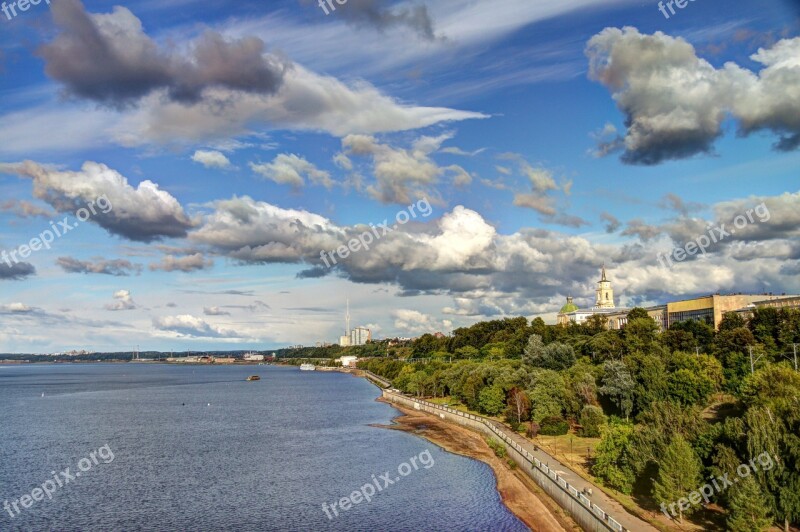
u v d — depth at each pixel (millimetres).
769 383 112562
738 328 181375
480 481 121875
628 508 88750
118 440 177750
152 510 104750
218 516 101125
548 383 162125
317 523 97000
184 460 146375
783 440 79625
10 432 195625
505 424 169000
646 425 105688
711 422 127562
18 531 94625
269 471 133375
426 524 95625
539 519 95312
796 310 183750
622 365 156625
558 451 129500
